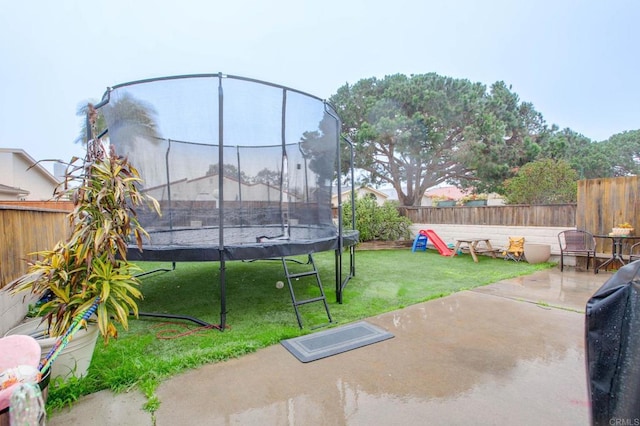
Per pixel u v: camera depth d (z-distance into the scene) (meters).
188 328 3.31
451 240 8.75
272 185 4.92
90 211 2.32
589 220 6.12
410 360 2.56
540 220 6.98
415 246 8.69
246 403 2.03
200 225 4.21
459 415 1.89
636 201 5.58
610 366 1.26
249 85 3.90
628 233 5.39
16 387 1.31
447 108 11.27
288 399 2.07
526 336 2.98
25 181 15.00
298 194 4.63
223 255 3.38
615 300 1.28
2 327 2.94
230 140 4.03
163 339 3.03
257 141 4.17
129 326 3.37
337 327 3.26
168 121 3.79
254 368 2.47
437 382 2.24
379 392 2.13
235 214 4.58
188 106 3.80
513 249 7.09
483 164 11.04
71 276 2.26
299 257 7.83
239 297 4.37
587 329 1.37
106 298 2.20
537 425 1.80
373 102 11.89
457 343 2.85
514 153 11.17
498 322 3.33
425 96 11.23
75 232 2.28
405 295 4.38
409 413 1.92
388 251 8.72
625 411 1.20
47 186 17.20
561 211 6.68
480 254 7.89
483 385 2.20
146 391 2.15
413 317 3.51
